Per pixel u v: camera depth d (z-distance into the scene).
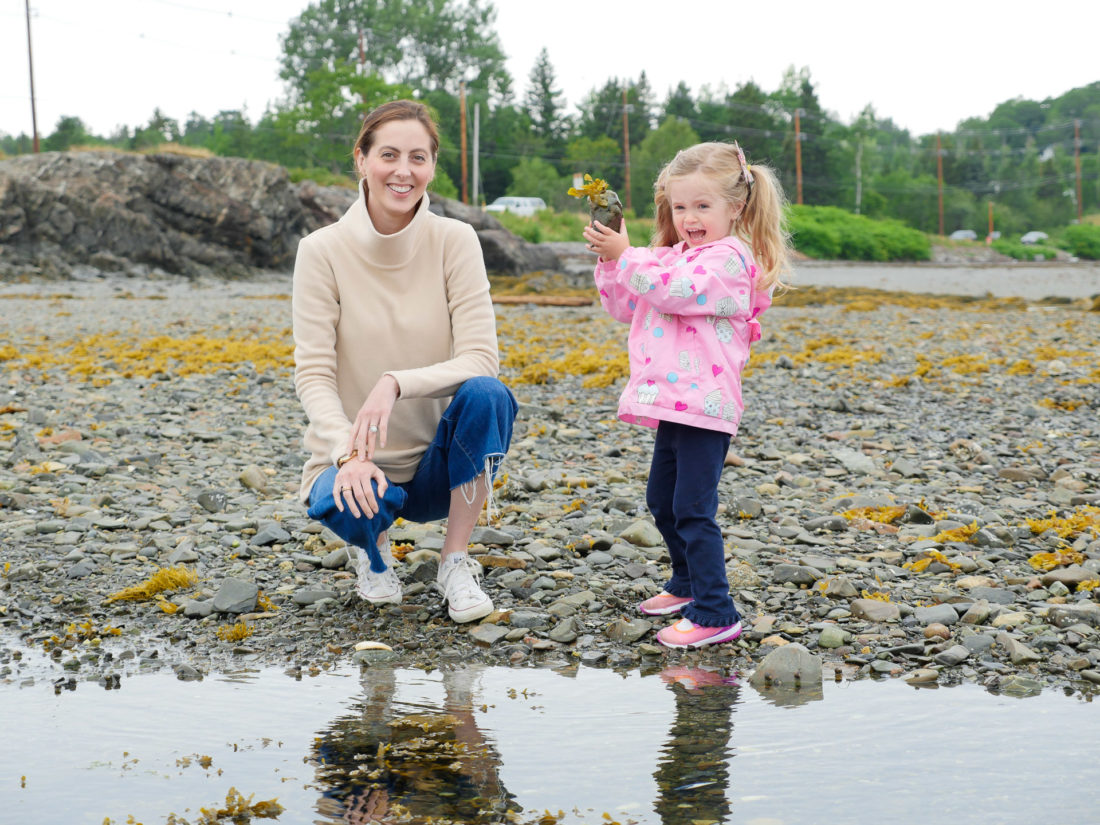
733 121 99.69
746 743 2.42
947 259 70.19
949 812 2.04
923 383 8.52
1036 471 5.36
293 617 3.44
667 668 3.01
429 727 2.53
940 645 3.11
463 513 3.40
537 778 2.23
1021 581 3.69
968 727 2.52
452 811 2.07
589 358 10.00
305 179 33.28
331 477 3.22
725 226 3.32
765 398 7.76
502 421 3.34
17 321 14.49
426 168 3.29
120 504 4.75
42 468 5.31
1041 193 125.62
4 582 3.75
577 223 55.53
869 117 138.50
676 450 3.27
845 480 5.39
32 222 25.97
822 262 54.12
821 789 2.16
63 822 2.01
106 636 3.28
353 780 2.22
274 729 2.52
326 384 3.35
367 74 71.38
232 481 5.28
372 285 3.39
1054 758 2.32
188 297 21.59
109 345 11.23
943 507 4.78
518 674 2.95
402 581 3.75
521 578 3.78
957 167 120.38
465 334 3.41
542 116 103.56
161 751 2.38
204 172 28.50
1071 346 11.09
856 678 2.91
